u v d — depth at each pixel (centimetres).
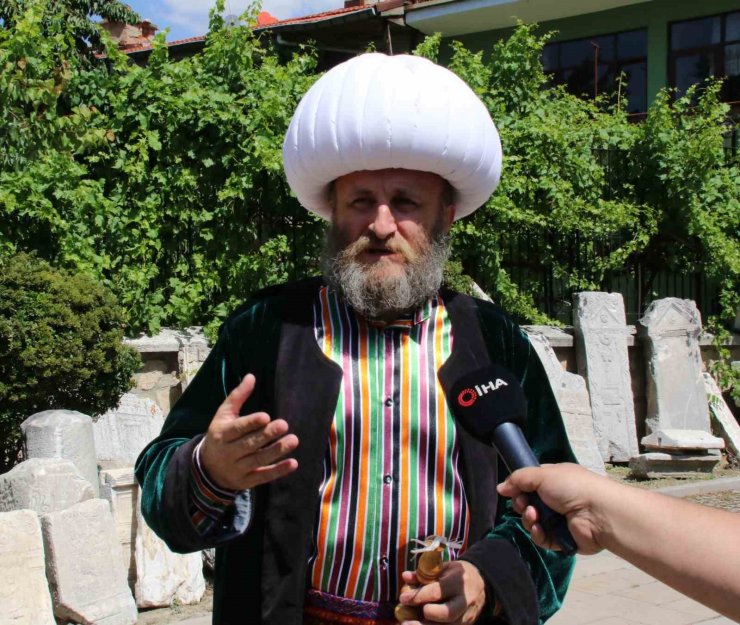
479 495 185
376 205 197
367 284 192
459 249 909
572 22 1698
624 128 1031
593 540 123
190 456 167
